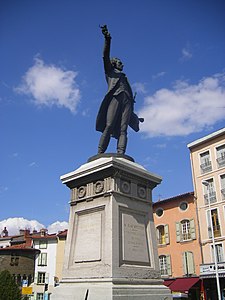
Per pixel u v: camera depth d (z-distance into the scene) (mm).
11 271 41156
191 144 35031
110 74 8461
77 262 6707
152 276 6672
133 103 8680
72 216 7270
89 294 5984
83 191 7242
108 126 8094
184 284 29500
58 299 6457
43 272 43312
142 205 7227
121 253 6332
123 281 6062
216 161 32438
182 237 32312
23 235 54500
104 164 6855
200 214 31734
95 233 6660
